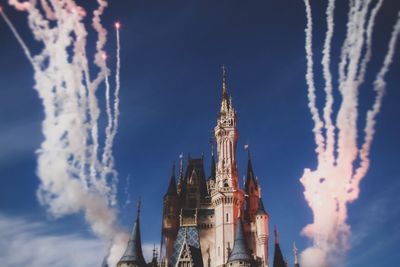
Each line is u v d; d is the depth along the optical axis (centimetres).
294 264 10575
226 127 12450
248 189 12481
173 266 10156
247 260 9606
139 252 10181
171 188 12362
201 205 11819
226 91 13325
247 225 11619
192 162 13162
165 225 11738
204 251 11112
